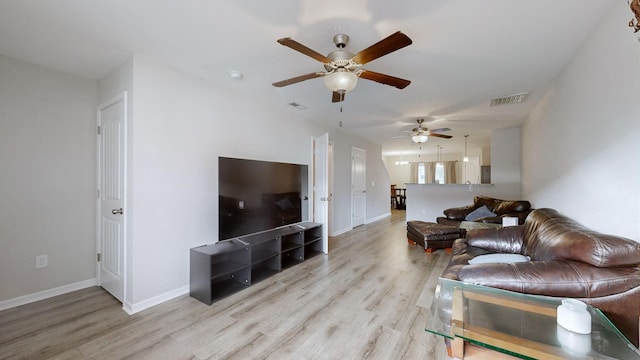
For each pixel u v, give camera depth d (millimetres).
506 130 5391
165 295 2525
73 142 2734
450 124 5047
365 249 4445
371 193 7531
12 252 2387
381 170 8352
